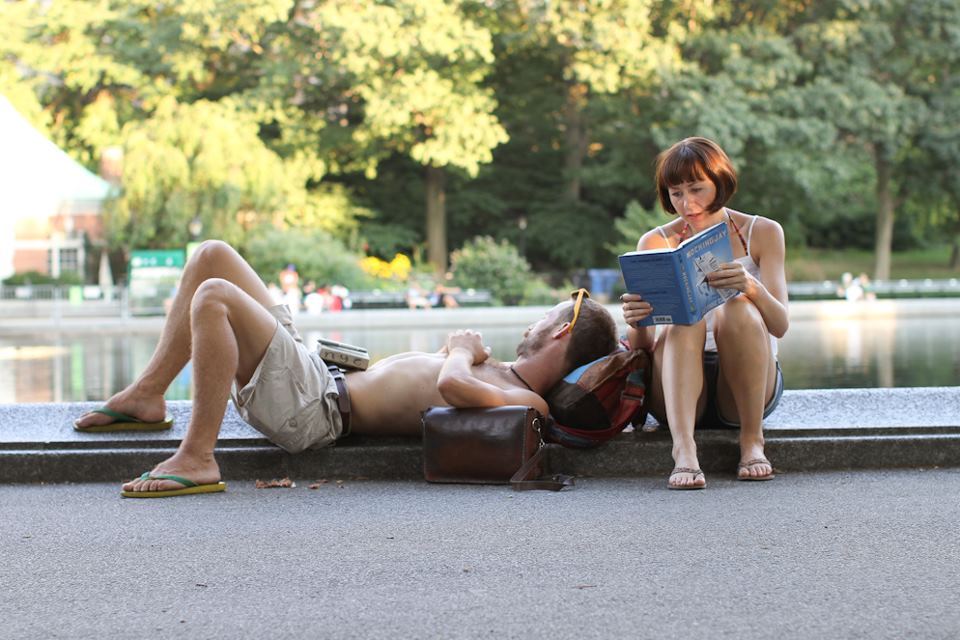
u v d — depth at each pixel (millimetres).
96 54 29062
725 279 3498
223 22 28484
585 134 37125
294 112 30594
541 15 29906
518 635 2021
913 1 30562
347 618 2150
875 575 2422
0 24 28297
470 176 32844
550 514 3152
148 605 2270
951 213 36688
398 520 3104
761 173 31750
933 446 3928
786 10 32938
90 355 13398
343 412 3816
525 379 3812
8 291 22922
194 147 26500
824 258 42125
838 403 4234
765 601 2227
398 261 27188
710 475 3777
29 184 20453
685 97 29625
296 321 20188
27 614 2213
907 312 23422
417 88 28578
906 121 30797
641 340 3801
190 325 3863
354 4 28359
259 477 3895
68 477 3867
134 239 25969
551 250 36875
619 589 2332
